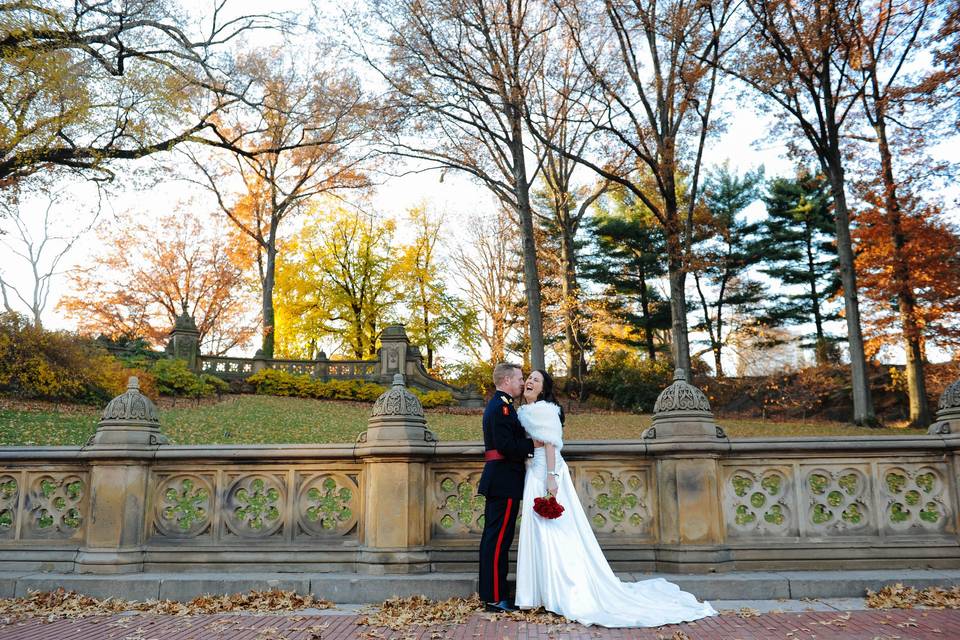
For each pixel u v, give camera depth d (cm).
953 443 538
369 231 4281
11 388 1719
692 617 438
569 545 467
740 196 3969
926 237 2264
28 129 1577
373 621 449
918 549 531
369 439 552
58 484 567
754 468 550
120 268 3978
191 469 568
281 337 4250
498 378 523
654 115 2389
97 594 521
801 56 2103
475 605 484
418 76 2083
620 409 2933
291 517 559
